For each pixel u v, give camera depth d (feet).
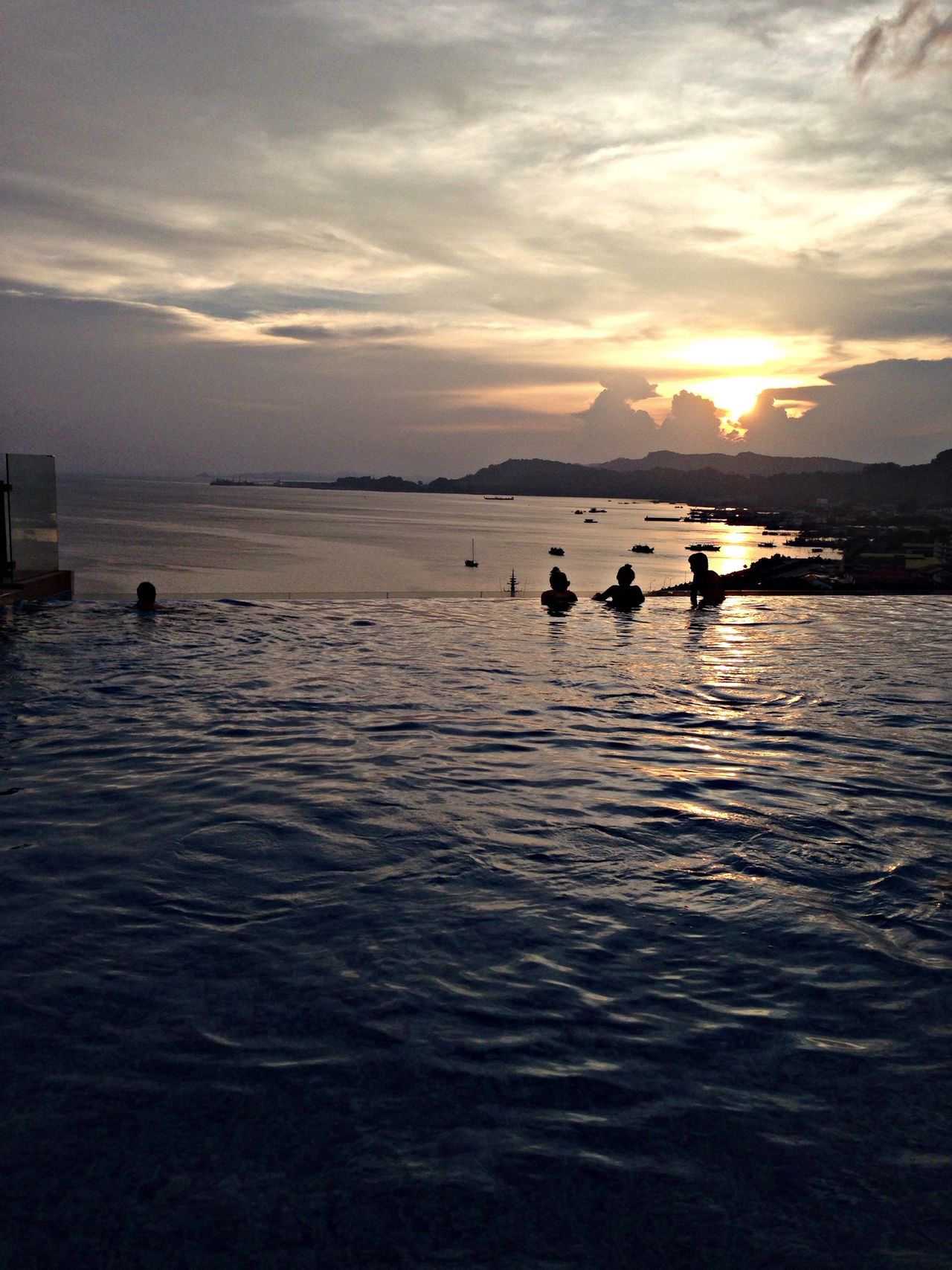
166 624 35.19
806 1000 8.02
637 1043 7.30
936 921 9.70
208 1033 7.36
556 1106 6.49
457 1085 6.73
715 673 26.23
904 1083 6.81
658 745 17.62
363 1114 6.38
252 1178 5.74
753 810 13.55
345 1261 5.08
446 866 11.12
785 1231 5.34
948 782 15.20
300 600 45.83
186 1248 5.17
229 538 419.95
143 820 12.75
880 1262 5.12
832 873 11.06
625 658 28.94
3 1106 6.40
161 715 19.83
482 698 22.24
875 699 22.44
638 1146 6.07
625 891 10.43
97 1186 5.65
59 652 28.25
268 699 21.65
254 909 9.78
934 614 42.63
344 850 11.65
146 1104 6.45
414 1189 5.66
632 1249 5.20
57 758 16.14
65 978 8.22
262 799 13.80
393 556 364.58
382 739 17.89
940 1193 5.67
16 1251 5.12
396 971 8.44
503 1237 5.28
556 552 400.26
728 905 10.06
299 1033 7.38
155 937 9.08
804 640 33.53
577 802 13.88
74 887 10.34
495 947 8.95
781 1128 6.28
